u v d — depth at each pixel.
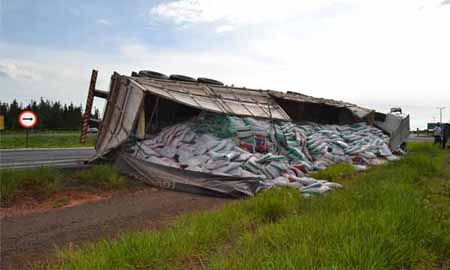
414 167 12.58
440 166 13.83
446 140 28.98
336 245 3.83
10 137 40.66
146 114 14.00
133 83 12.02
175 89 13.39
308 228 4.52
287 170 10.70
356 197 6.52
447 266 3.95
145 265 3.82
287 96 19.44
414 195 6.75
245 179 8.95
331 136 17.94
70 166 11.98
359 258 3.44
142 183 10.23
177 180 9.63
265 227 4.96
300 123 18.58
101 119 12.86
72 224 6.00
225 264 3.60
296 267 3.25
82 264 3.67
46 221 6.19
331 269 3.19
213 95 14.80
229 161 10.02
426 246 4.36
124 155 11.38
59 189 8.37
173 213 6.92
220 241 4.70
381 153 18.34
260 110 15.98
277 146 13.88
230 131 12.56
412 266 3.83
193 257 4.13
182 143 11.63
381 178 9.97
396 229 4.45
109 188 9.20
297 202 6.68
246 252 3.90
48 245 4.89
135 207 7.43
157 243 4.17
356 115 22.83
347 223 4.52
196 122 13.05
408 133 25.77
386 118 25.27
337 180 10.67
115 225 5.95
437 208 6.21
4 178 7.77
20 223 6.04
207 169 9.83
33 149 23.23
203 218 5.51
